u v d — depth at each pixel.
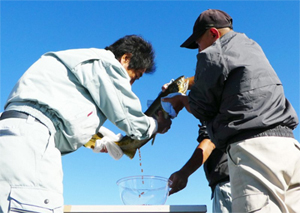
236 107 2.37
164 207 2.13
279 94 2.41
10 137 2.01
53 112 2.19
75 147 2.33
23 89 2.22
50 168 2.02
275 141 2.28
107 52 2.56
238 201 2.27
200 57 2.55
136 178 2.38
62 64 2.38
